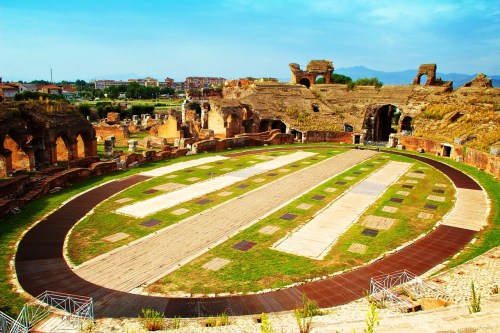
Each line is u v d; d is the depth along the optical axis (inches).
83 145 2097.7
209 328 543.2
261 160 2111.2
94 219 1150.3
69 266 858.1
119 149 2460.6
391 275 820.6
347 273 835.4
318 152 2388.0
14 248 936.3
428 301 626.2
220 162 2041.1
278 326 546.6
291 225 1129.4
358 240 1017.5
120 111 4505.4
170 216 1192.2
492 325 422.9
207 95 3641.7
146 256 917.8
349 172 1828.2
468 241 1007.6
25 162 1614.2
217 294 752.3
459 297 644.1
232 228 1101.7
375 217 1198.3
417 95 3029.0
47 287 765.9
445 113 2632.9
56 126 1706.4
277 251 951.0
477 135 2178.9
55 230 1057.5
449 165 1993.1
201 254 933.2
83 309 684.7
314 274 834.2
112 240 1006.4
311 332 447.2
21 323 591.2
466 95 2763.3
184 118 3476.9
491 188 1521.9
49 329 580.7
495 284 686.5
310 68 3735.2
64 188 1461.6
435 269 848.3
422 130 2605.8
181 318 649.0
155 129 3166.8
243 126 2970.0
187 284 791.7
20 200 1216.2
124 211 1227.9
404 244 989.2
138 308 698.8
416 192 1480.1
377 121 3093.0
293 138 2812.5
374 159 2166.6
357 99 3223.4
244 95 3314.5
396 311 589.9
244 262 892.0
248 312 687.1
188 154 2249.0
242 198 1391.5
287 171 1840.6
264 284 792.3
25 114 1631.4
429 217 1195.3
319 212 1245.1
